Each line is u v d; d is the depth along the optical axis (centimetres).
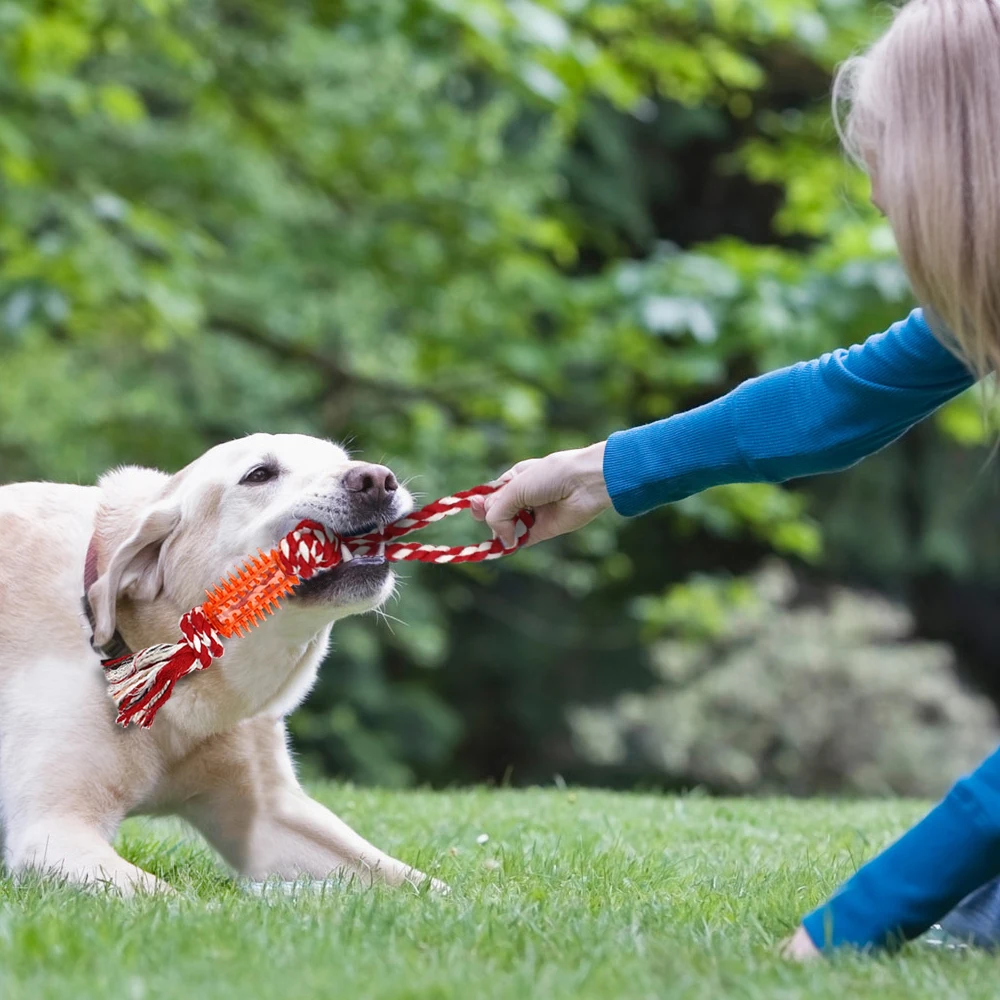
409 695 1836
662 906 419
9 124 1251
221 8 1484
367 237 1566
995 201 322
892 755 1659
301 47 1459
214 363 1666
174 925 355
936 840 330
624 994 299
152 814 535
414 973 314
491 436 1576
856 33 1378
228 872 544
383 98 1480
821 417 402
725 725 1677
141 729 499
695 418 420
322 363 1677
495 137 1563
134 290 1215
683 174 2206
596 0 1257
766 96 2052
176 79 1530
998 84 326
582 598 2105
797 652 1688
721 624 1673
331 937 344
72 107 1331
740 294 1245
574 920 377
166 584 503
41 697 495
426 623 1700
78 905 384
